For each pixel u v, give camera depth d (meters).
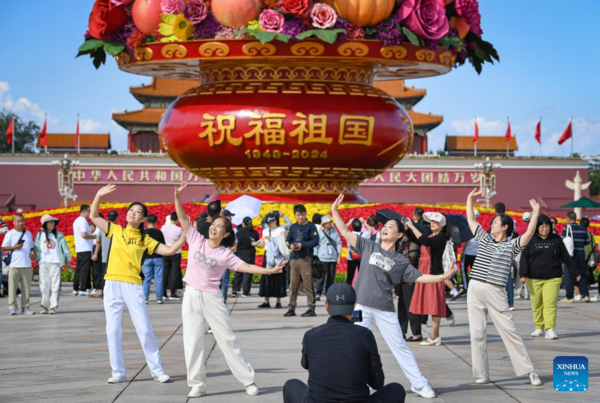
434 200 78.69
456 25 31.20
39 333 16.80
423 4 30.08
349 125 32.34
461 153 93.06
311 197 34.34
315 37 29.39
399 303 15.72
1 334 16.62
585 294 23.58
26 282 20.38
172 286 23.97
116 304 11.71
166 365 13.09
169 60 30.25
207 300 10.93
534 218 11.68
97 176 77.44
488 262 11.78
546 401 10.67
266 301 21.80
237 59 30.42
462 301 23.58
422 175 78.62
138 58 30.91
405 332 15.66
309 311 19.62
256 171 33.59
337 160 33.22
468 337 16.17
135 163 77.62
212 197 36.06
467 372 12.62
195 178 77.50
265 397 10.80
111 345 11.68
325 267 23.70
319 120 32.06
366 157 33.47
